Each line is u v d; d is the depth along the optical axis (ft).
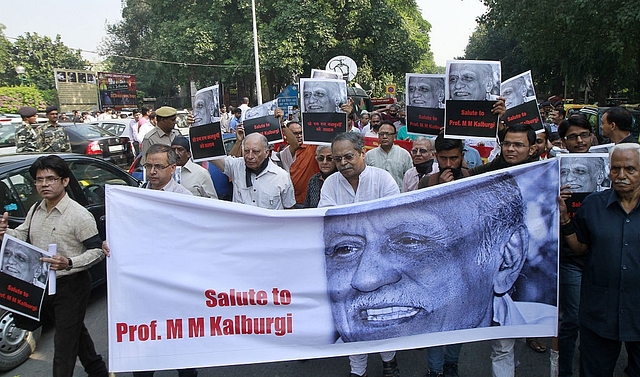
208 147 15.66
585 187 12.27
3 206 15.14
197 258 11.06
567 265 12.12
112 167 20.39
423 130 17.17
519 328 11.39
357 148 11.73
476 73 13.83
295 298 11.23
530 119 16.58
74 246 11.63
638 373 10.14
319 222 11.24
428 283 11.34
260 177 14.71
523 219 11.30
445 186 11.27
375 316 11.30
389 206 11.28
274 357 11.17
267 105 18.97
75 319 11.62
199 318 11.05
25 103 117.70
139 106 153.48
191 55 104.06
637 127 33.65
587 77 76.18
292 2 98.12
